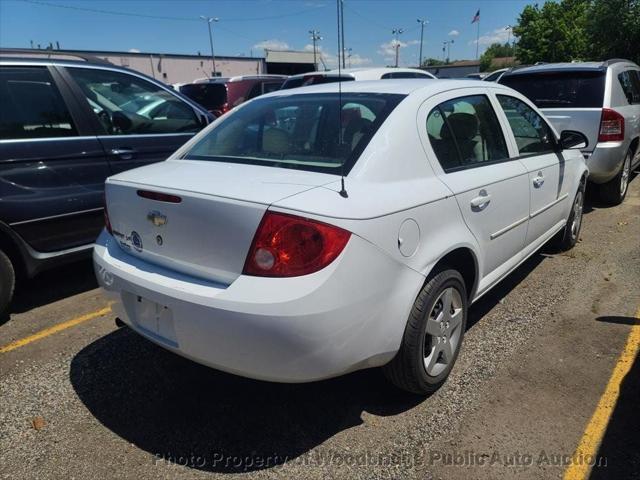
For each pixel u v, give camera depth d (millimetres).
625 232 5484
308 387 2857
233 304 2057
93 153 4082
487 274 3217
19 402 2789
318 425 2564
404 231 2330
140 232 2516
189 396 2816
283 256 2039
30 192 3709
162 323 2371
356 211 2150
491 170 3098
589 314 3633
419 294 2484
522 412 2605
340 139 2564
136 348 3334
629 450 2340
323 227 2053
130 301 2537
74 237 3996
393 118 2578
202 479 2250
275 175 2395
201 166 2715
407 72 9250
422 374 2576
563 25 36031
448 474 2232
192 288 2221
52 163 3842
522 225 3535
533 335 3361
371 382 2883
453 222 2674
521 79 6625
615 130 5957
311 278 2033
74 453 2408
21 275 3898
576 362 3031
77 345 3391
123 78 4480
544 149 3988
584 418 2551
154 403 2764
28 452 2418
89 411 2707
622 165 6352
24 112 3770
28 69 3855
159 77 39156
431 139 2713
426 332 2555
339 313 2084
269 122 2938
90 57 4367
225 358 2143
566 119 6125
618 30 23047
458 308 2832
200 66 41656
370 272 2172
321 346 2082
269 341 2039
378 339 2279
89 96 4184
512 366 3008
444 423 2545
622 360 3035
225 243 2160
